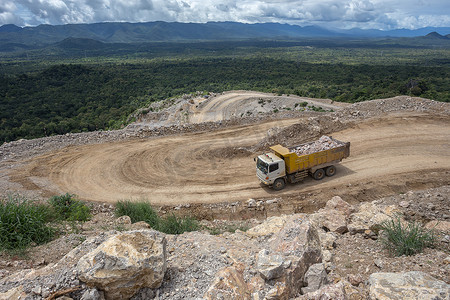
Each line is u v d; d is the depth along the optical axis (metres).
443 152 19.45
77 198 16.28
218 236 8.90
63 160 21.08
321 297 4.84
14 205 9.21
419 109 27.12
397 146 20.83
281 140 22.42
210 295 4.73
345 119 26.17
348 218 10.96
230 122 28.20
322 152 16.98
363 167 18.55
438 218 11.24
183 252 6.94
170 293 5.29
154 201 16.27
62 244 8.27
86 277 4.80
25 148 22.55
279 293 4.97
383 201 13.68
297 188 17.02
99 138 24.84
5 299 4.64
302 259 5.78
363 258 7.60
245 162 20.58
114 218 12.53
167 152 22.47
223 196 16.61
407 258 7.19
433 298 4.59
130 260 4.94
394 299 4.73
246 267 5.80
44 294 4.71
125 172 19.56
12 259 7.32
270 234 8.35
